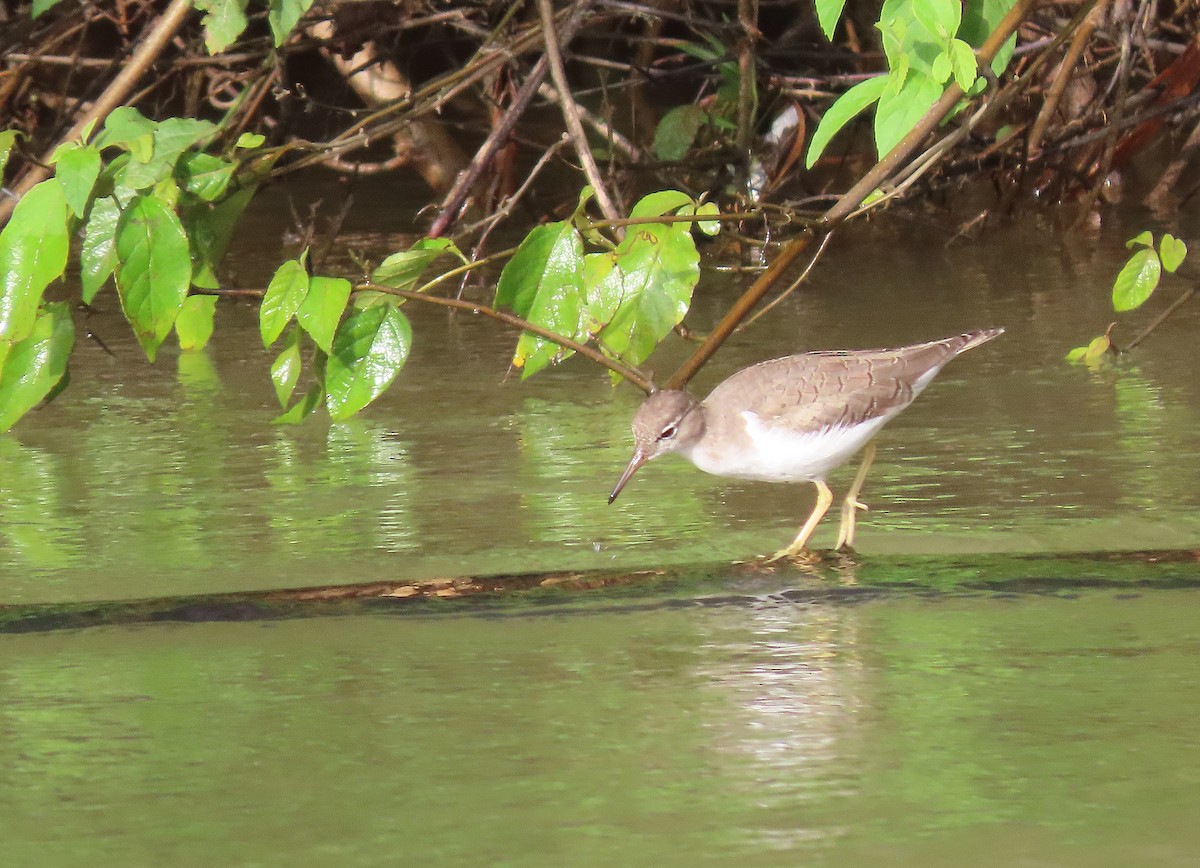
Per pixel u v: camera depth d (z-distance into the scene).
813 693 8.17
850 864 6.38
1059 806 6.86
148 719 8.02
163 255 10.51
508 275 10.84
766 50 19.33
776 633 9.06
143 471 12.26
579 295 10.88
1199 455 11.88
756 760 7.40
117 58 17.72
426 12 19.53
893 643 8.86
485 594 9.76
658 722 7.84
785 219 11.35
